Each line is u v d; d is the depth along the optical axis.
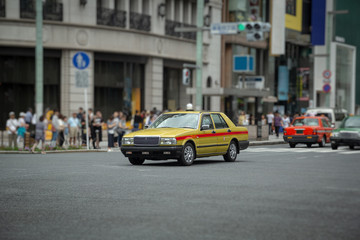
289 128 62.66
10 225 16.23
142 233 14.84
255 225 15.68
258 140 73.75
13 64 70.06
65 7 71.25
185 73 77.06
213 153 37.19
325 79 102.44
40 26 54.94
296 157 44.28
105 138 75.75
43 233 15.10
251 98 115.69
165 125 36.72
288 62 139.62
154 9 82.06
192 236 14.41
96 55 74.62
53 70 72.19
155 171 31.17
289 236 14.35
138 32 78.56
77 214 17.72
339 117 92.12
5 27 68.56
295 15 139.38
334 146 56.66
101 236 14.59
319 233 14.67
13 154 48.84
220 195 21.38
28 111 67.44
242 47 111.81
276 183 25.20
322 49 158.00
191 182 25.66
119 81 78.06
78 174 29.67
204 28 63.66
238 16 106.56
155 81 82.69
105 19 74.50
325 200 20.02
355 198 20.50
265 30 59.31
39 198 21.17
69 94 72.25
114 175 29.00
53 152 50.81
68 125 60.44
